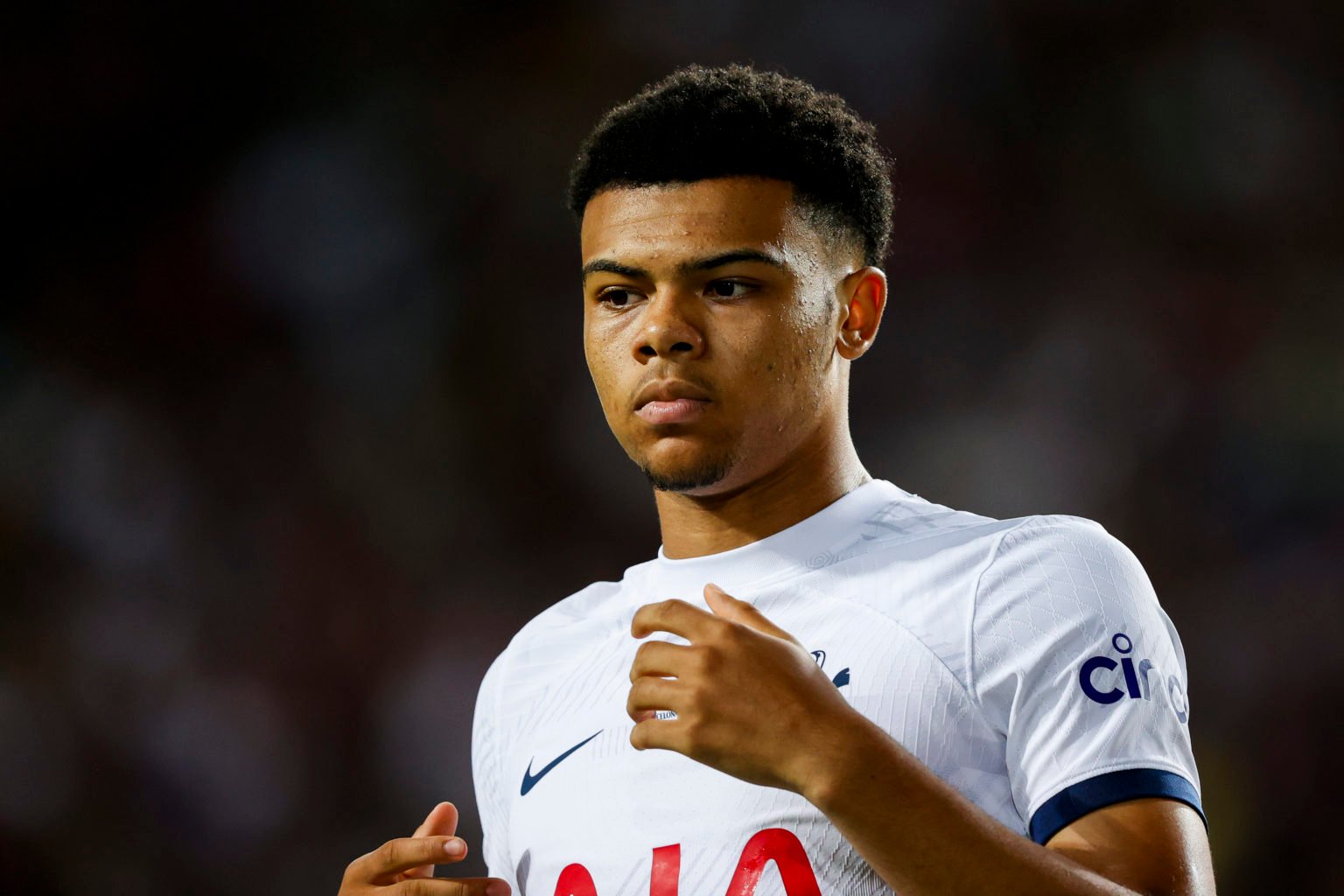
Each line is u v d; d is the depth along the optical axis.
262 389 25.12
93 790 21.92
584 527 25.11
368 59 26.77
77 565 23.64
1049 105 26.19
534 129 26.73
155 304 25.27
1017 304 25.62
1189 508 24.36
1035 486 24.72
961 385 25.33
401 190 26.42
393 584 24.27
